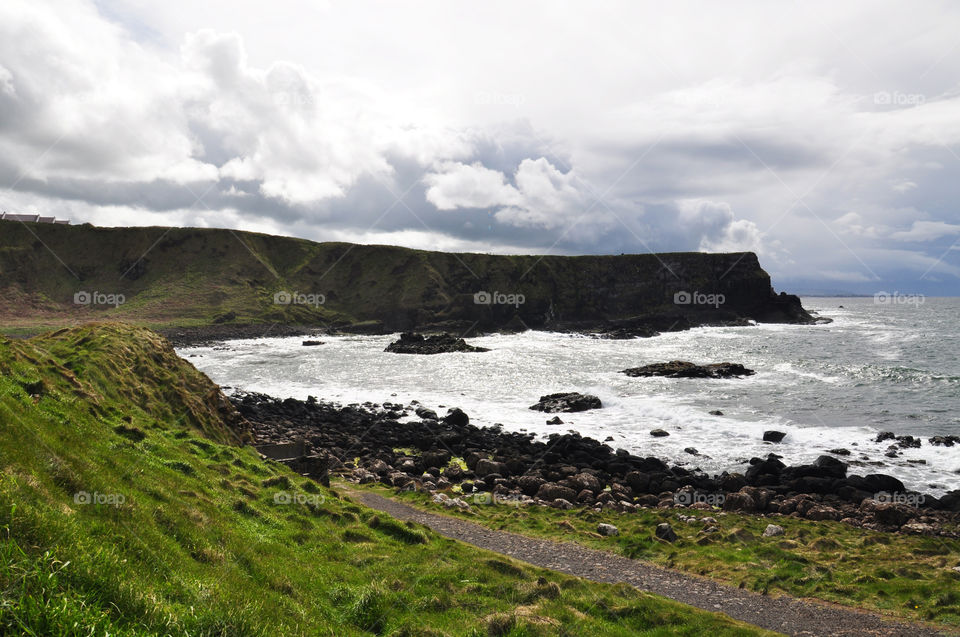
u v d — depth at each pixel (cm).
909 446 5056
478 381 9394
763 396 7650
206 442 2661
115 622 640
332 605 1395
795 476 4131
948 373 8850
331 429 5888
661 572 2266
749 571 2253
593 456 4834
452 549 2117
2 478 888
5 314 18688
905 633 1731
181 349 14338
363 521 2281
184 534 1278
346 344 15850
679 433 5784
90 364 3133
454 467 4456
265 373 10356
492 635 1386
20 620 516
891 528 3122
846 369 9719
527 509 3381
